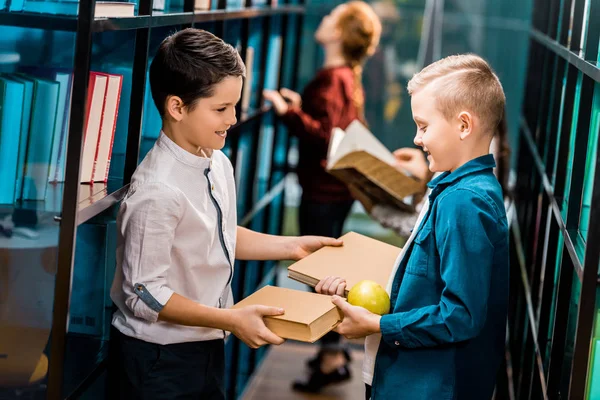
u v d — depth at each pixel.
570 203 2.09
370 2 5.86
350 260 2.05
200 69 1.67
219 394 1.95
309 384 3.88
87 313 1.98
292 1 4.81
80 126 1.49
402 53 5.92
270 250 2.17
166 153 1.75
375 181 2.97
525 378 2.83
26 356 1.62
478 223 1.64
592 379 1.64
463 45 5.91
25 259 1.59
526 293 3.17
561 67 2.89
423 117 1.73
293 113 3.97
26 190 1.60
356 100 4.07
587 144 2.07
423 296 1.72
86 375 1.79
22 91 1.56
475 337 1.79
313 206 4.12
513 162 5.65
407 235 3.01
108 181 1.87
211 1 2.61
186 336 1.81
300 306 1.79
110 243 2.00
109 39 1.95
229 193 1.97
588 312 1.58
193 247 1.77
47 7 1.51
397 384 1.75
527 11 5.73
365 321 1.74
